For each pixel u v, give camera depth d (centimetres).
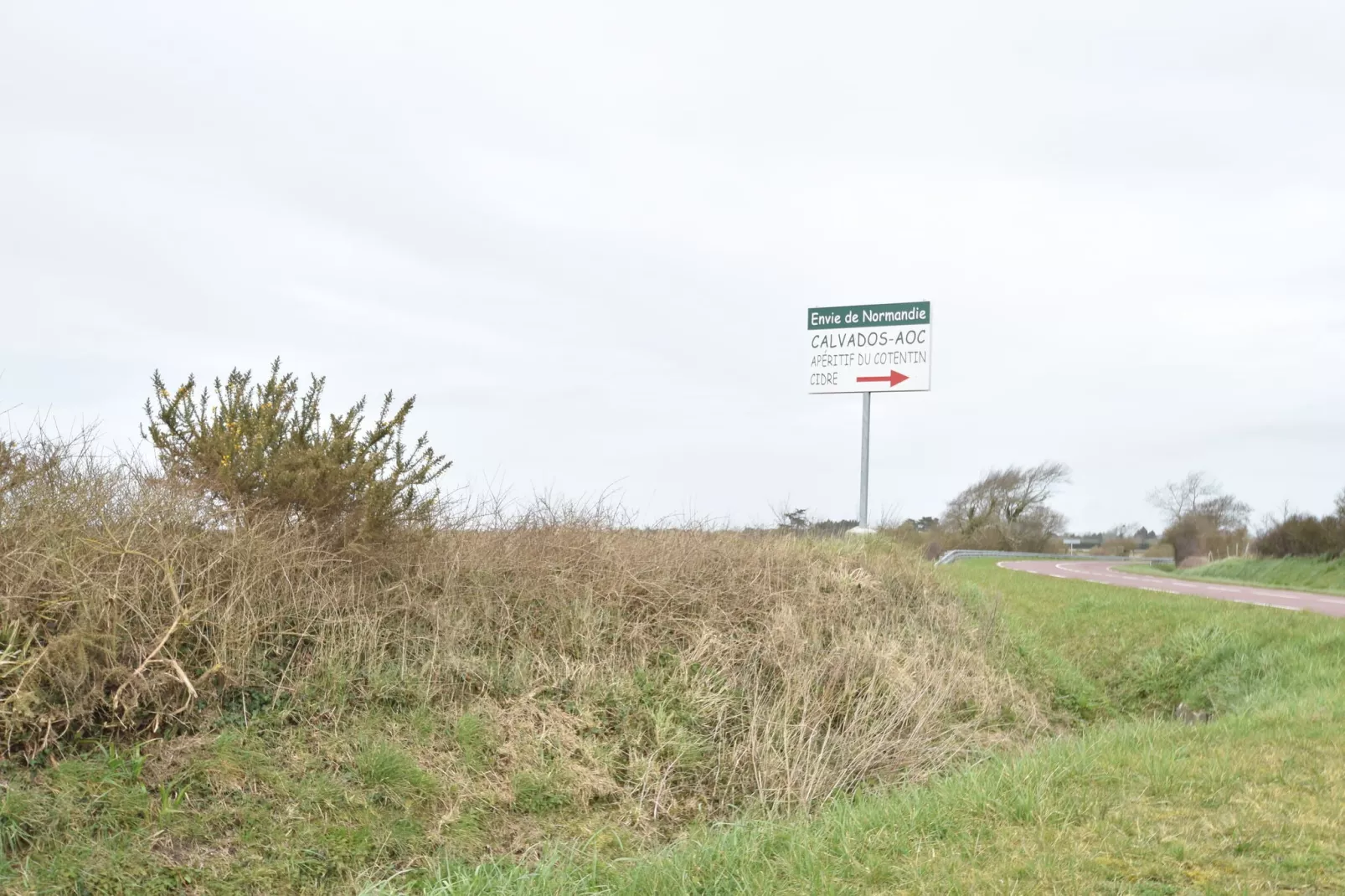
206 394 970
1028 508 7075
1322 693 1134
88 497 814
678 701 983
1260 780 708
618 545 1228
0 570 704
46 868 536
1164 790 678
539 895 564
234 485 910
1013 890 493
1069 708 1394
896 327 2622
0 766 609
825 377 2683
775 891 529
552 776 802
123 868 556
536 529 1177
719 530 1495
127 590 755
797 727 969
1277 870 517
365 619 891
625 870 625
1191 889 492
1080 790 684
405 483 969
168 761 668
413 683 853
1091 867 526
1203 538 5719
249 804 646
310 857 616
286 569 873
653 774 864
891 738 998
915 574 1606
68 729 665
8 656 648
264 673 789
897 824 631
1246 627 1573
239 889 572
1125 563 6656
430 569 1013
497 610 1015
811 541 1652
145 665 704
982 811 649
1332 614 1808
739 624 1185
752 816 808
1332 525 3838
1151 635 1684
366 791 702
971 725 1106
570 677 955
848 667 1117
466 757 785
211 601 801
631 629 1083
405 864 641
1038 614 2048
